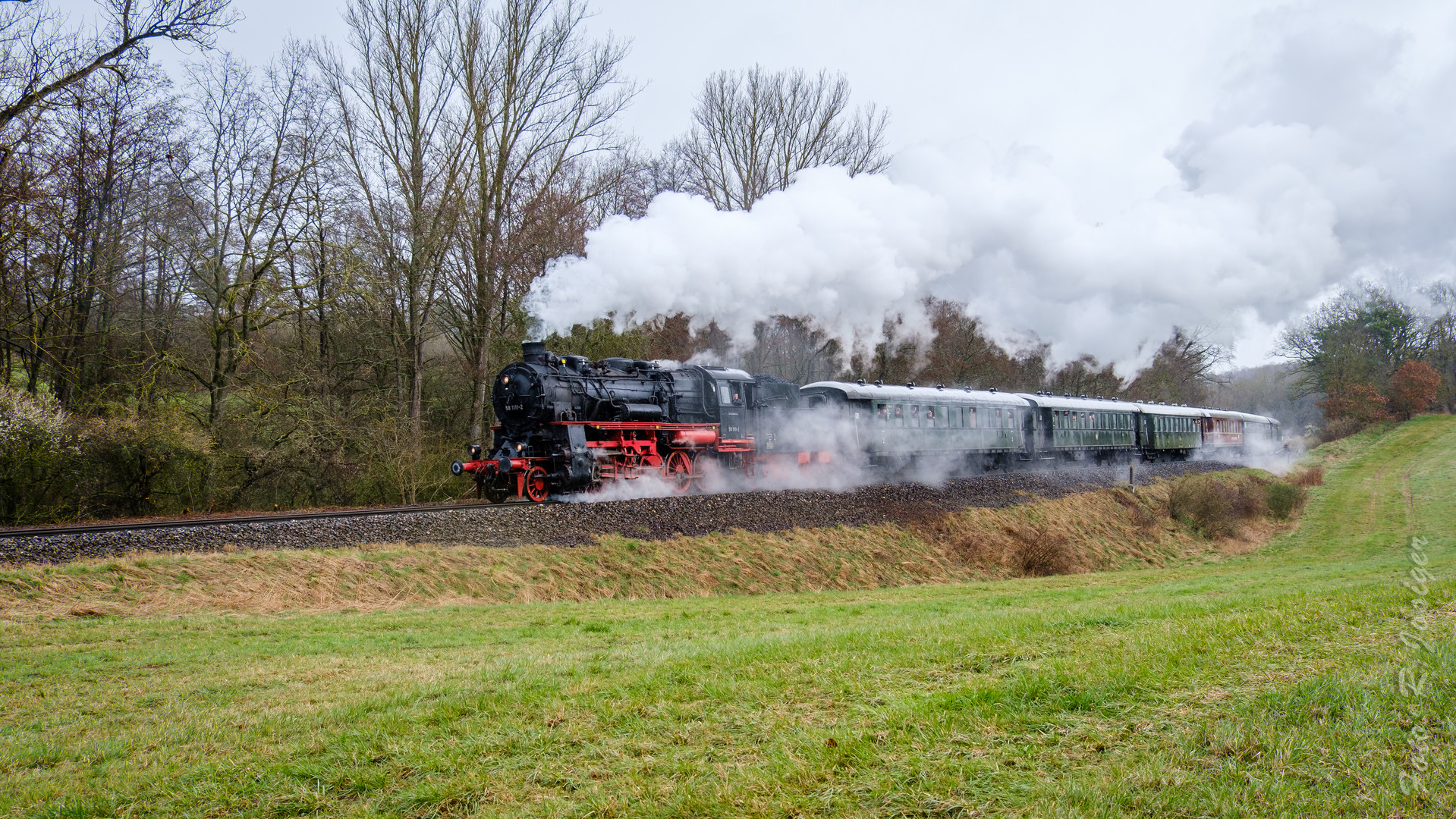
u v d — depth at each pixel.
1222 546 31.61
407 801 5.44
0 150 20.28
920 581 20.72
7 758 6.67
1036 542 24.61
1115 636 8.04
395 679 8.58
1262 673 6.29
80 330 25.98
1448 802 4.20
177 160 27.30
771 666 7.64
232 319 26.73
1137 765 4.85
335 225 29.77
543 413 20.36
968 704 6.01
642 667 8.15
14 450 20.80
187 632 11.12
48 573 12.51
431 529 16.48
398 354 31.23
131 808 5.65
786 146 45.47
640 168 40.56
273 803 5.59
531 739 6.20
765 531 20.23
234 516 20.80
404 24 30.20
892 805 4.72
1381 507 36.94
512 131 31.70
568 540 17.19
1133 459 42.50
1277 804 4.27
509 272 32.12
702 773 5.40
